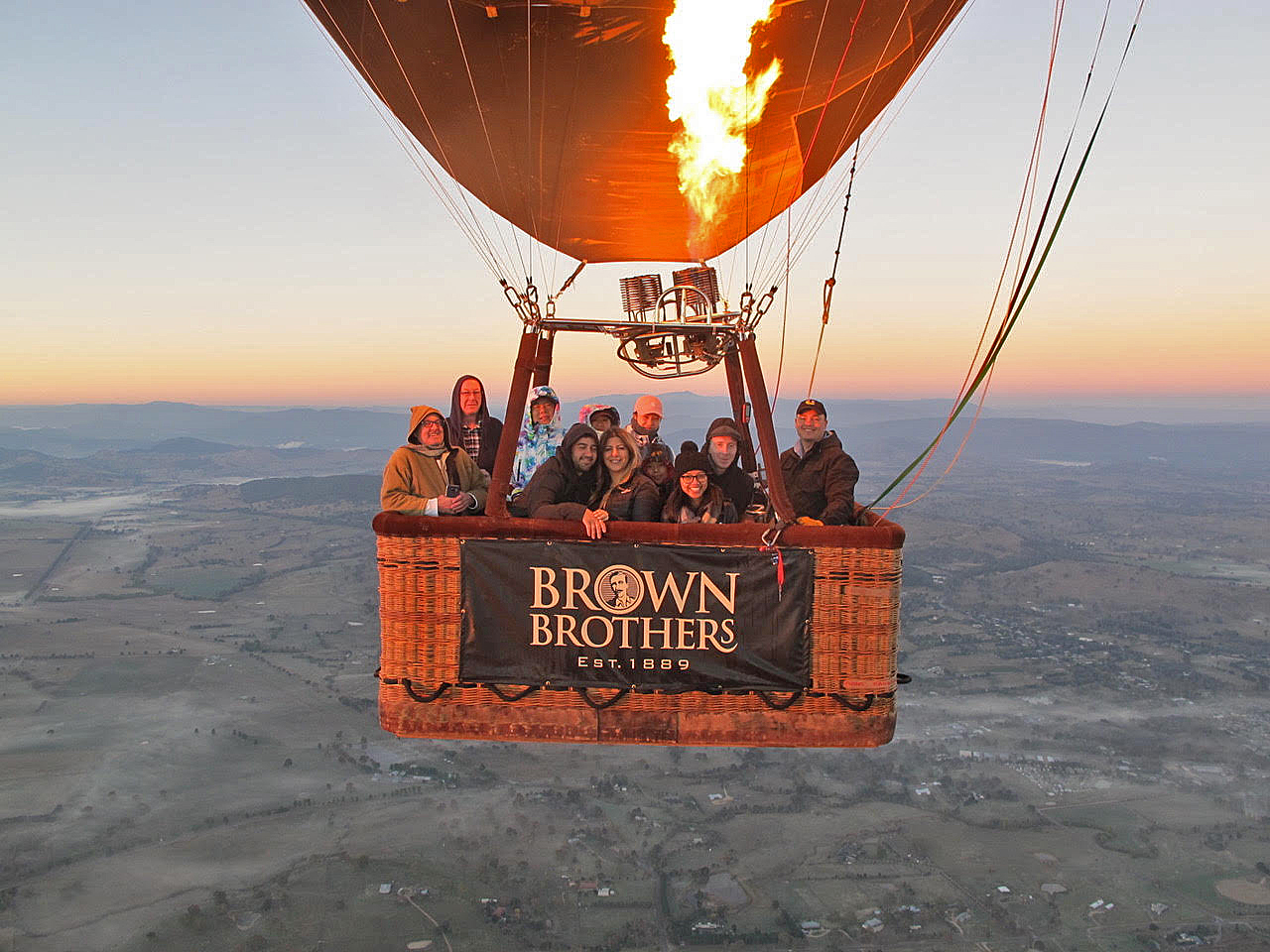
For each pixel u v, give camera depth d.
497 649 4.40
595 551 4.36
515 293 4.43
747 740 4.37
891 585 4.31
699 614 4.34
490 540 4.38
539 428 7.28
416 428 5.01
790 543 4.31
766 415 4.40
